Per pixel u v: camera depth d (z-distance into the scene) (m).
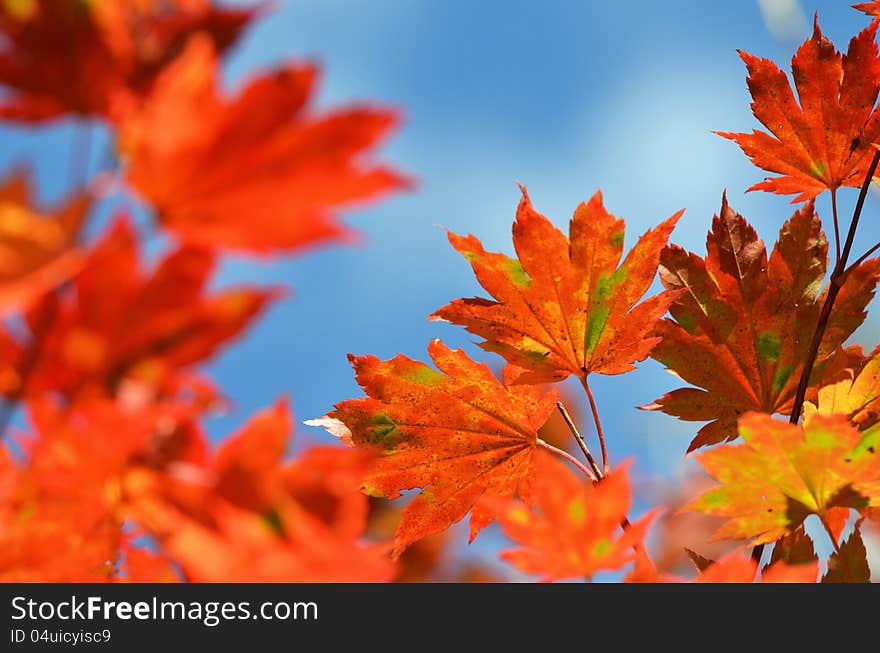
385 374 1.56
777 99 1.69
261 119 0.62
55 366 0.60
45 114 0.61
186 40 0.64
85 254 0.57
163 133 0.61
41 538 0.65
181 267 0.62
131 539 0.78
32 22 0.62
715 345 1.59
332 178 0.61
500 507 0.96
